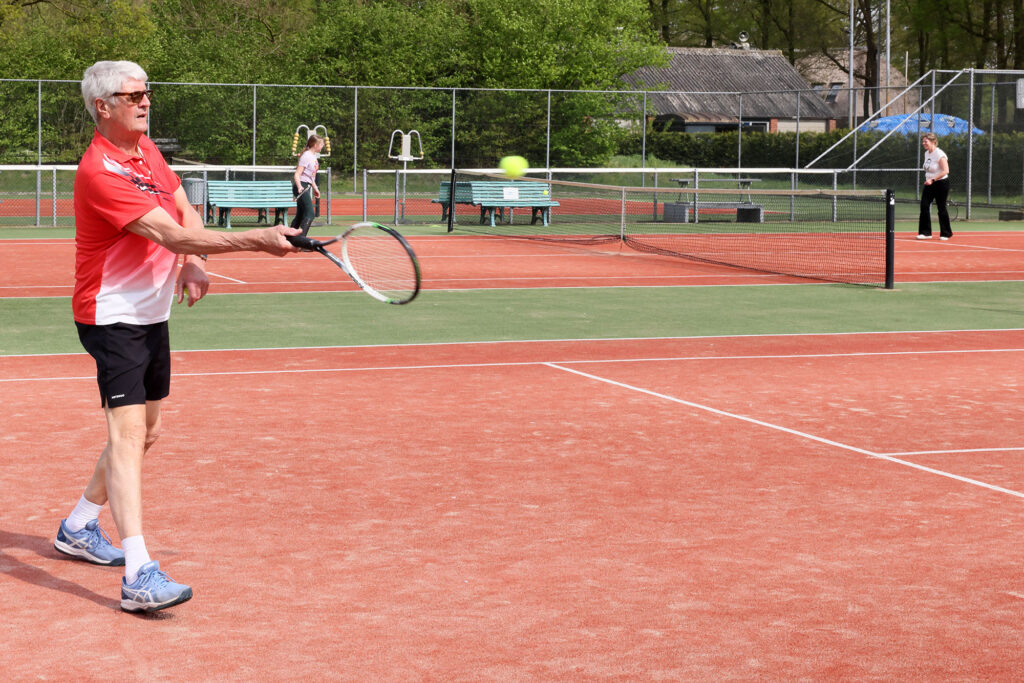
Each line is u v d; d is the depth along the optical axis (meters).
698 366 12.74
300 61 52.53
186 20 60.25
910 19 73.44
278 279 20.70
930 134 30.02
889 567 6.36
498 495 7.68
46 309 16.58
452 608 5.69
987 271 22.89
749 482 8.06
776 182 51.03
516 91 44.25
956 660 5.12
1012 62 68.44
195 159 41.62
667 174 52.81
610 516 7.23
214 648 5.20
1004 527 7.10
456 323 15.78
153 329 5.96
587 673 4.95
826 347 14.13
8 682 4.83
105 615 5.61
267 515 7.18
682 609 5.71
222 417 9.92
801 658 5.13
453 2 57.09
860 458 8.77
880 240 29.91
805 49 98.12
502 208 35.03
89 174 5.67
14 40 46.78
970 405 10.77
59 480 7.94
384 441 9.13
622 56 58.44
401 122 44.06
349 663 5.04
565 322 15.98
